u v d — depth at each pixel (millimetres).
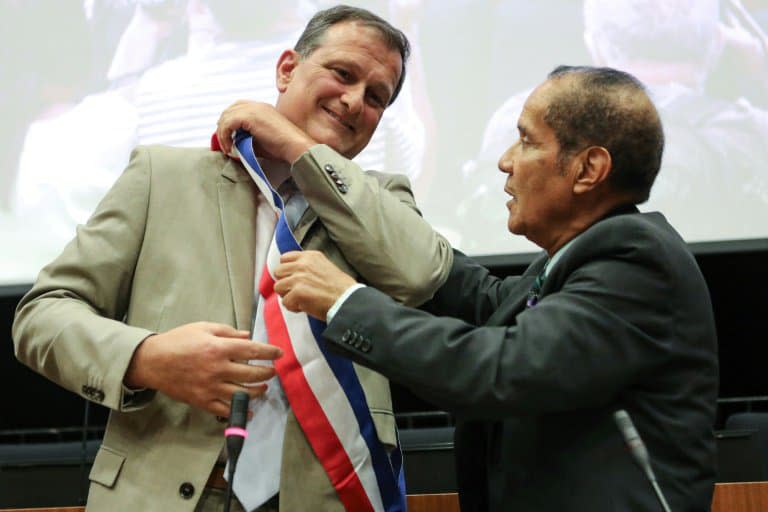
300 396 2629
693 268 2611
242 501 2543
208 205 2791
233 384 2486
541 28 5395
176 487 2525
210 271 2713
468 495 2762
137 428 2619
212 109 5422
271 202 2730
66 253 2740
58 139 5465
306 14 5461
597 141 2703
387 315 2508
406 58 3113
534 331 2475
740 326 5602
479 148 5285
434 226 5211
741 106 5238
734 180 5184
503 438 2660
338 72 2967
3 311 5484
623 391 2545
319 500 2594
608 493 2441
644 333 2502
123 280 2725
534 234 2814
